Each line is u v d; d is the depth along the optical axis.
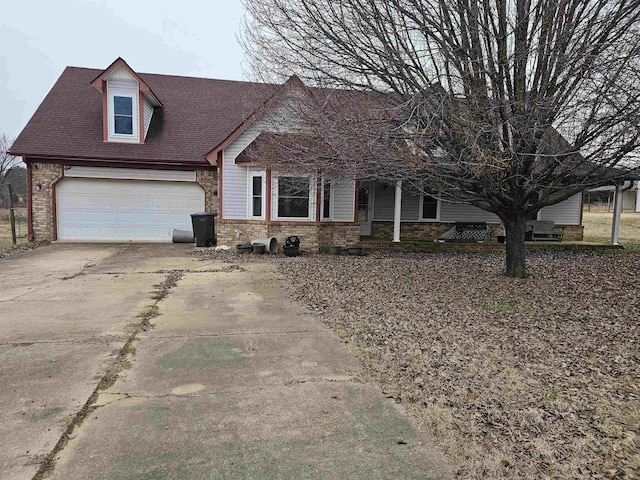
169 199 15.09
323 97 7.60
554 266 10.88
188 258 11.54
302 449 2.80
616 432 3.02
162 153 14.85
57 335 5.07
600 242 16.20
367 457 2.73
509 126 6.31
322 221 13.25
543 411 3.31
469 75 6.45
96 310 6.24
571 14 6.23
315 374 4.02
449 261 11.59
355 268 10.09
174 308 6.41
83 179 14.51
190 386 3.72
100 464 2.61
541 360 4.38
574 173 7.06
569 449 2.82
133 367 4.12
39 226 14.40
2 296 7.07
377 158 6.86
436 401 3.48
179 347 4.71
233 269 9.90
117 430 2.99
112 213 14.82
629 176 7.47
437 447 2.84
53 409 3.28
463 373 4.04
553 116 6.47
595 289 7.82
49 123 14.86
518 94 6.67
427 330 5.36
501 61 6.36
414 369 4.14
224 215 13.42
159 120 16.05
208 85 18.08
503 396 3.56
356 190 13.66
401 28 6.92
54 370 4.03
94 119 15.42
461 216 16.97
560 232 16.17
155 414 3.22
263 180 12.88
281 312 6.23
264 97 10.07
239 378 3.91
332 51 7.14
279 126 9.68
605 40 6.04
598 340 5.02
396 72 6.75
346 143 6.88
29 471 2.53
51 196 14.34
